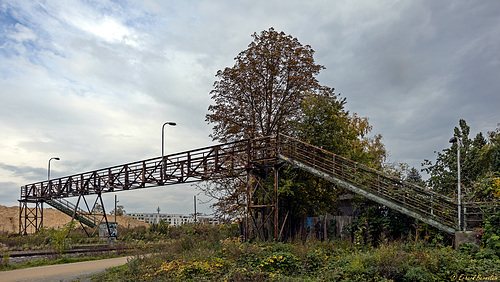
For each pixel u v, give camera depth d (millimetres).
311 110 23141
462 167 22359
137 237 43875
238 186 25922
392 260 11664
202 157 23703
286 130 27484
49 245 30562
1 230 61531
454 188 22109
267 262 12984
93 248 28938
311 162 21531
